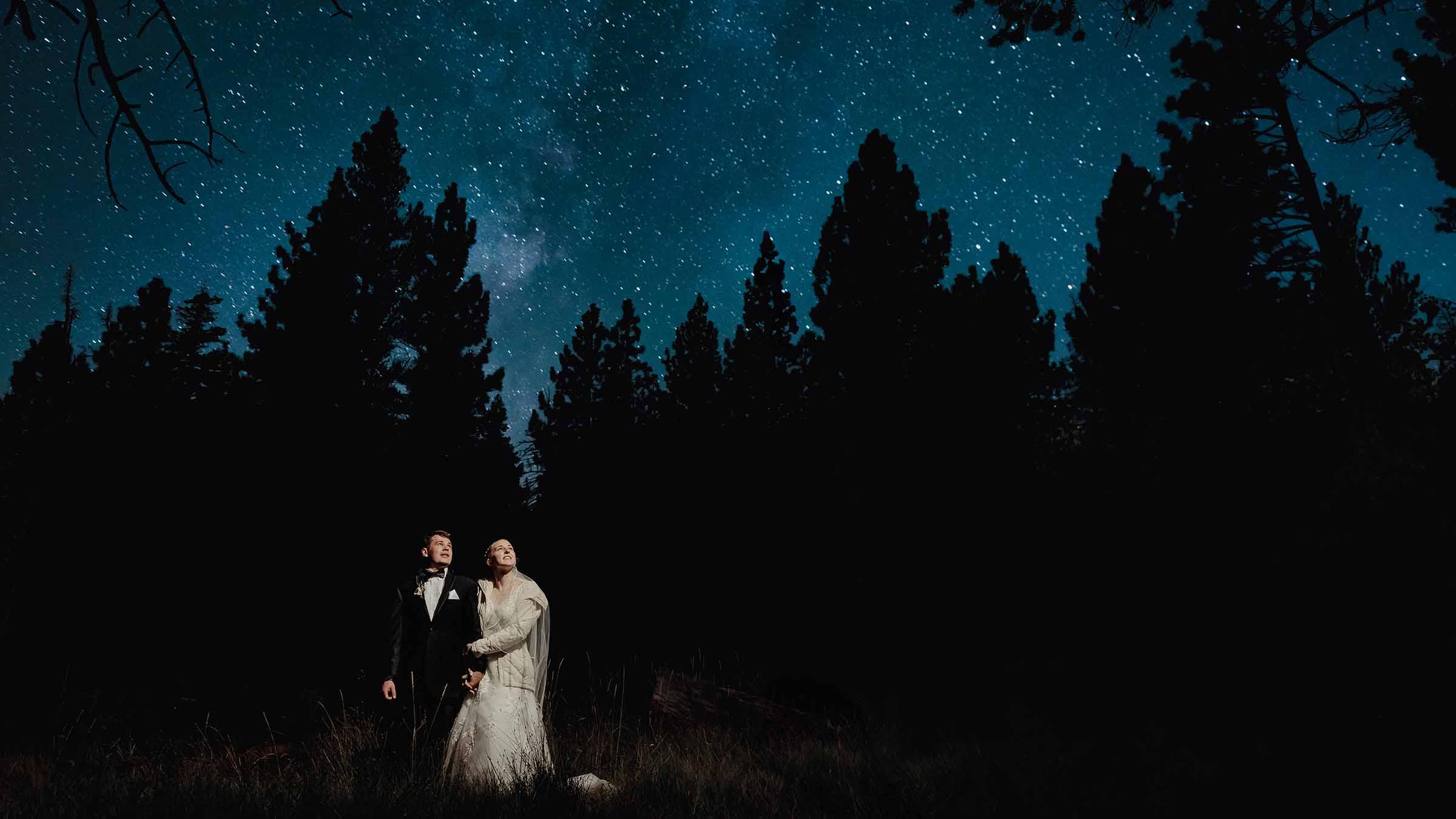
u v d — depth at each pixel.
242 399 16.28
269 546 14.60
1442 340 7.02
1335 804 4.39
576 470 16.34
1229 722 6.12
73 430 15.85
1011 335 16.58
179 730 7.46
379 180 19.34
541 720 5.82
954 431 14.66
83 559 14.20
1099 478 11.77
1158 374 11.93
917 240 17.53
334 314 17.36
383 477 15.95
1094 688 8.11
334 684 9.20
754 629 12.53
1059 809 4.77
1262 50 10.45
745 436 16.59
